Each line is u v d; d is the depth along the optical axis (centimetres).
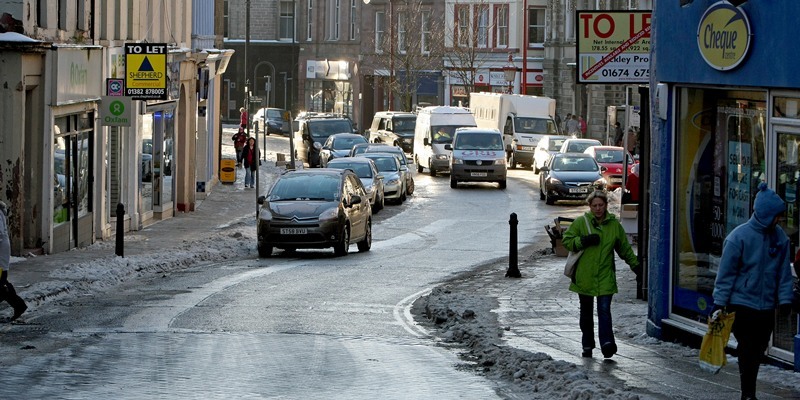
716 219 2191
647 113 2914
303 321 2764
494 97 10350
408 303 3112
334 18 15312
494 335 2447
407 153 10662
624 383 1838
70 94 4181
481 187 8088
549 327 2566
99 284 3372
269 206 4306
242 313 2875
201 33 7106
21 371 2042
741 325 1641
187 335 2527
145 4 5312
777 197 1628
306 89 15625
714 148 2192
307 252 4528
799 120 1928
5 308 2884
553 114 10094
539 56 13525
